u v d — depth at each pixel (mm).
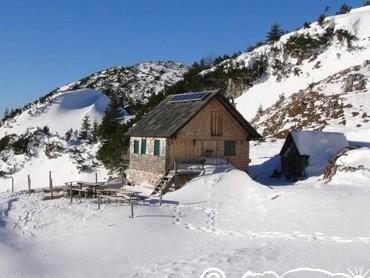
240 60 96250
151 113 42906
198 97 38344
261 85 86438
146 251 20281
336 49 83750
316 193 27547
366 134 45812
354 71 67125
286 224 22812
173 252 19656
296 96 67188
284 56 89250
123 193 30312
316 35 88938
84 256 20453
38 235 24625
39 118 126812
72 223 26031
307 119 57031
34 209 29891
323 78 76312
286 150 40375
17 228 26031
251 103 82000
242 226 23703
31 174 81500
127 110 131250
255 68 89938
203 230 23422
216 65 104062
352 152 33438
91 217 26703
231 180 33219
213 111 38125
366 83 61031
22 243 23094
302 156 37250
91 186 34219
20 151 89688
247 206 28406
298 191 28547
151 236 22609
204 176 34250
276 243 19656
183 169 35719
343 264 15797
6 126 125500
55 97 140000
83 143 85875
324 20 93875
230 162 38906
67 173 72875
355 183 29531
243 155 39531
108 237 22938
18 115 133625
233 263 16656
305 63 85000
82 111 133625
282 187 32000
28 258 20469
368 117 51562
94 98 145625
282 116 61812
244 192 31219
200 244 20688
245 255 17719
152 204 29812
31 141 91000
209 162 36906
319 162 37125
